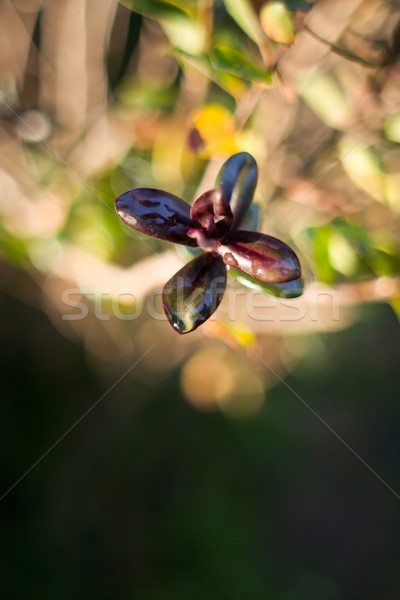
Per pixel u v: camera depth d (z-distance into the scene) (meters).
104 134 0.44
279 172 0.38
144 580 0.80
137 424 0.84
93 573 0.79
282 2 0.30
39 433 0.82
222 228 0.25
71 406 0.82
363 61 0.32
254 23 0.31
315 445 1.02
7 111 0.44
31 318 0.76
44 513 0.80
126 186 0.42
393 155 0.35
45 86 0.47
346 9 0.34
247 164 0.27
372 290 0.33
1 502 0.79
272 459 0.96
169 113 0.43
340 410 1.01
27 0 0.45
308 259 0.35
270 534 0.94
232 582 0.83
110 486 0.83
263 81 0.32
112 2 0.44
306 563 0.93
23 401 0.82
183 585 0.80
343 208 0.37
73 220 0.41
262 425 0.94
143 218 0.26
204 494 0.88
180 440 0.89
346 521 1.01
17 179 0.43
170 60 0.46
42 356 0.81
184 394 0.85
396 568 0.99
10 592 0.74
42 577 0.76
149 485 0.85
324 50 0.34
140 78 0.45
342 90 0.34
